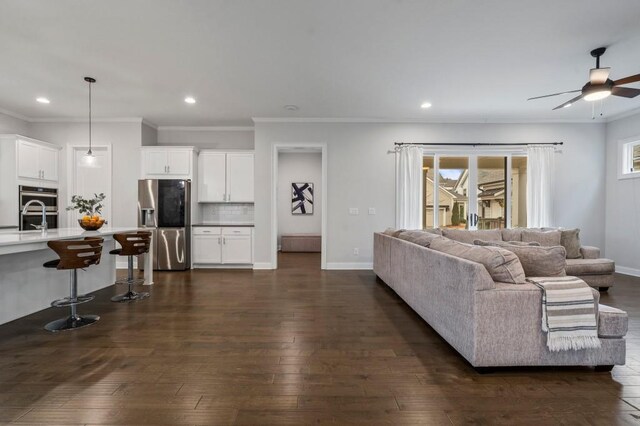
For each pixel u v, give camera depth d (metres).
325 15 2.56
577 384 1.87
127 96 4.41
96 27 2.71
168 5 2.42
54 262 2.84
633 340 2.47
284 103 4.71
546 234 4.37
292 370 2.03
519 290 1.93
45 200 5.22
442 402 1.70
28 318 2.97
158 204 5.35
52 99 4.54
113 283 4.34
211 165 5.82
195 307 3.36
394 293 3.95
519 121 5.47
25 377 1.92
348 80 3.86
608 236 5.36
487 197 5.59
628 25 2.68
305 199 8.40
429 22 2.66
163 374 1.97
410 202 5.38
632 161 5.11
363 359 2.19
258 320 2.96
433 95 4.36
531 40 2.93
